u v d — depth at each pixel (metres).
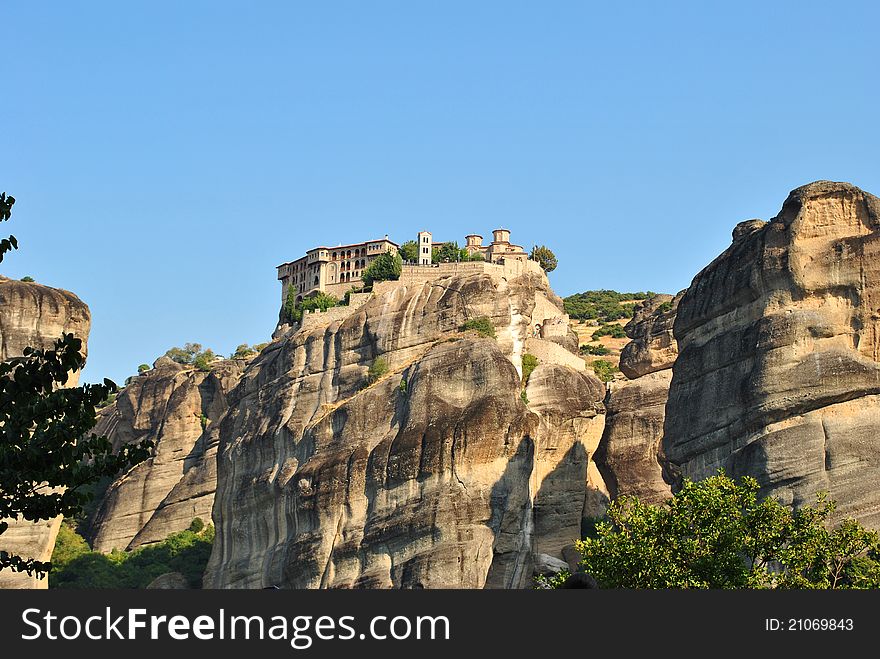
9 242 49.94
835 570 77.56
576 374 158.62
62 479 45.91
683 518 73.38
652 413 151.88
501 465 139.50
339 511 146.25
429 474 140.25
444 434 141.25
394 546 139.00
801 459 99.12
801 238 107.00
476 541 135.62
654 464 149.00
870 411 100.19
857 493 96.81
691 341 114.81
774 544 75.69
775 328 104.38
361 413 152.88
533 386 156.25
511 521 137.50
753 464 101.19
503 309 161.88
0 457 44.84
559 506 150.38
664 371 157.25
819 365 101.88
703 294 114.25
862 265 104.56
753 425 103.62
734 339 108.94
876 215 106.31
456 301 161.88
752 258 109.62
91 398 47.56
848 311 104.38
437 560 135.25
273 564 153.75
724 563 70.94
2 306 138.00
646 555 71.50
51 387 47.56
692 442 109.50
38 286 142.00
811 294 105.56
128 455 47.59
